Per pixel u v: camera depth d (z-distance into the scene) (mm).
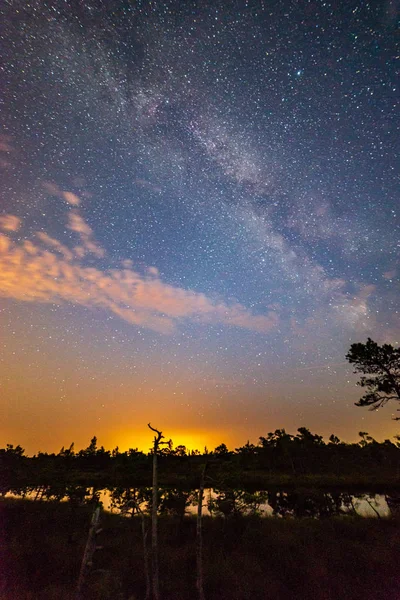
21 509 19188
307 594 8852
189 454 34125
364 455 62312
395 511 19125
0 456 27984
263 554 11891
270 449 61156
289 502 27094
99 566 10703
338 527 15398
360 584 9320
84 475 39031
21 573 9922
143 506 20734
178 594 8812
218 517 16734
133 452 37094
